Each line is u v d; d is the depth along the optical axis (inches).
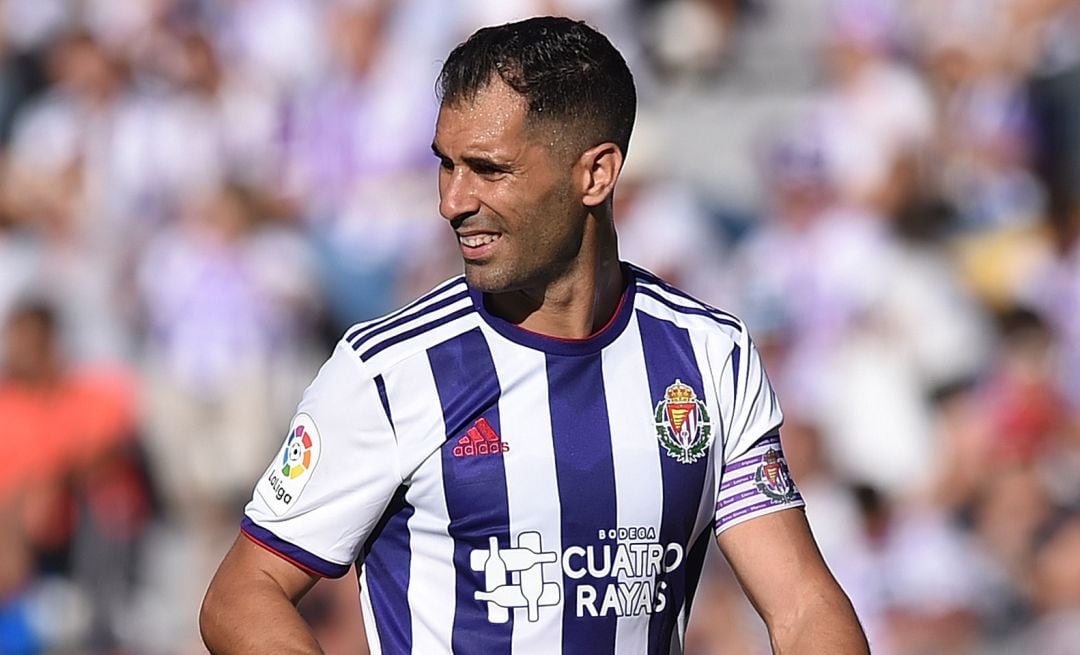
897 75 1391.5
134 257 1320.1
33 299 1214.3
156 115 1393.9
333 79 1393.9
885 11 1448.1
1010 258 1318.9
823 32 1475.1
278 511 435.8
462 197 426.0
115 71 1418.6
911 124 1365.7
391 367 430.9
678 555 450.6
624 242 1234.6
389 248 1306.6
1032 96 1418.6
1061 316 1301.7
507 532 431.8
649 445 441.7
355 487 431.5
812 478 1117.1
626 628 440.1
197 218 1306.6
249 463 1243.8
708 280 1255.5
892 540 1103.0
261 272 1277.1
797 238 1273.4
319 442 433.1
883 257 1259.2
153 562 1198.3
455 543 434.0
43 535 1149.7
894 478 1179.9
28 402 1172.5
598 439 437.7
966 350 1243.8
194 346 1254.3
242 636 424.5
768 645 999.6
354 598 929.5
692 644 1008.2
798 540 458.0
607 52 436.8
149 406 1245.1
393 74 1375.5
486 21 1391.5
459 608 434.3
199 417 1246.3
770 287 1255.5
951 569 1089.4
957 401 1208.8
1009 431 1166.3
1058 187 1391.5
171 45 1427.2
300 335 1288.1
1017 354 1199.6
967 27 1457.9
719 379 454.6
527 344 438.3
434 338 436.8
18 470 1154.0
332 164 1366.9
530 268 430.3
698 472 448.1
